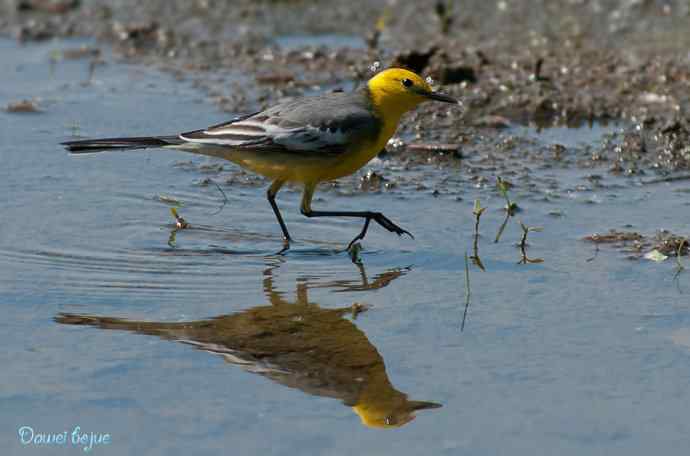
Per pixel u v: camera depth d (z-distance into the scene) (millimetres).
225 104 17938
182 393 8883
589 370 9250
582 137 16594
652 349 9625
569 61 19641
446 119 17312
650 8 22344
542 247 12320
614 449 8000
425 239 12672
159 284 11203
